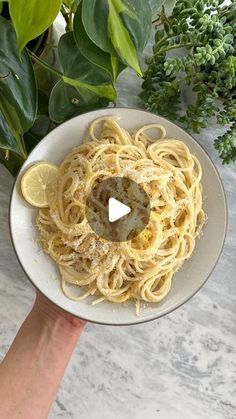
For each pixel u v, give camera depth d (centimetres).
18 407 43
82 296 44
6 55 36
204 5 42
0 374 44
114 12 33
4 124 38
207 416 50
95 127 44
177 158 45
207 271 45
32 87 37
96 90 40
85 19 33
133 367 50
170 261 45
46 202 44
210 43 42
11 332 50
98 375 50
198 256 45
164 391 50
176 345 50
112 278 44
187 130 48
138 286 44
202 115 44
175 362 50
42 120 48
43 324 46
